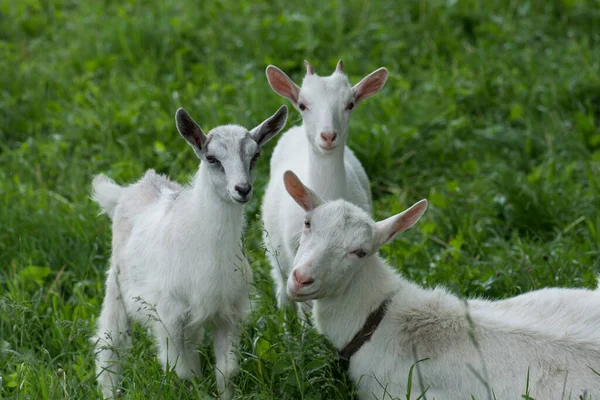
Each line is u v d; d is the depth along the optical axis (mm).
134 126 10672
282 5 13633
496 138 10477
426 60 12219
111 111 10930
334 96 7480
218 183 6312
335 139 7324
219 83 11625
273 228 7898
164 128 10523
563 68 11648
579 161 10070
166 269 6605
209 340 7184
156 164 10070
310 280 5910
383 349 6191
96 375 6672
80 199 9477
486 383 5684
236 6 13641
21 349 6945
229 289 6590
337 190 7566
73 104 11328
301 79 11633
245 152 6316
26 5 14148
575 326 6055
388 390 6184
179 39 12711
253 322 7074
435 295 6379
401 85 11391
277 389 6438
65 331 7312
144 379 6375
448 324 6129
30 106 11398
